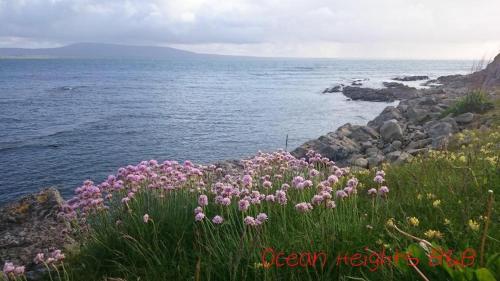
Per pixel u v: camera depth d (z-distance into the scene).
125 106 57.81
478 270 3.63
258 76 148.88
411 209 6.34
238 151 30.31
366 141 21.50
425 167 8.97
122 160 28.16
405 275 4.36
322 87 91.50
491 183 6.86
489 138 11.70
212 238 6.10
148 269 5.88
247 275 5.12
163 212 7.01
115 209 7.79
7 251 9.68
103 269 6.42
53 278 6.73
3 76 133.50
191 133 37.12
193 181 8.34
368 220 6.18
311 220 5.89
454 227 5.41
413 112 24.78
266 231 5.91
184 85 101.31
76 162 27.61
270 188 8.03
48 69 195.38
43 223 11.38
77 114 49.75
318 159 9.54
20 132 37.91
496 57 38.69
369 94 64.50
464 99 21.11
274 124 41.22
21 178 24.22
